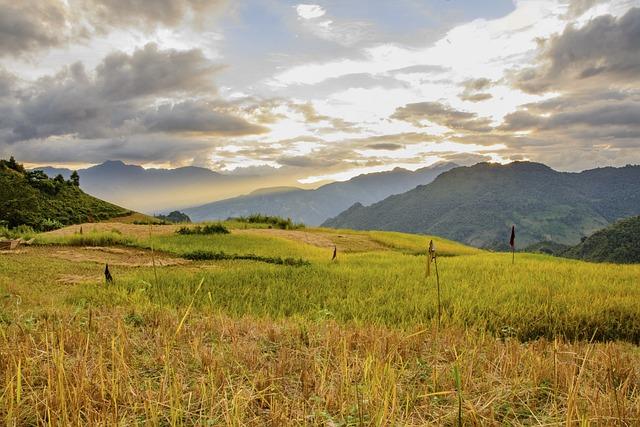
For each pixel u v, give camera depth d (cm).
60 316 633
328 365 425
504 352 523
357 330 624
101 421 294
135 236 3055
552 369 452
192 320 665
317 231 4734
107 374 360
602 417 312
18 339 479
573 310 1037
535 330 954
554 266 1955
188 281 1366
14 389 340
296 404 340
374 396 334
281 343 536
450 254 3538
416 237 4553
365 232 4925
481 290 1278
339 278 1496
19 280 1338
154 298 1039
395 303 1084
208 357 443
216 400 345
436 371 415
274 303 1111
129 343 493
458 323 859
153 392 346
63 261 1916
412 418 321
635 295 1265
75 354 455
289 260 2300
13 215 6400
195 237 3173
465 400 347
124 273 1686
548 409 365
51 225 6328
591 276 1647
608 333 950
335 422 312
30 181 8762
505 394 388
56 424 287
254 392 368
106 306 832
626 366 499
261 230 4112
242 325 633
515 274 1633
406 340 567
